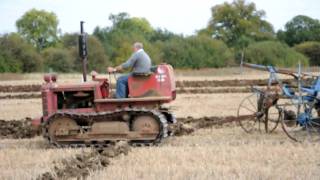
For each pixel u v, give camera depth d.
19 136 21.12
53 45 113.25
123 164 14.38
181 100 33.97
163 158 15.02
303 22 112.19
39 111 30.38
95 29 95.75
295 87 18.69
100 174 13.02
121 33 92.25
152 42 94.31
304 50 95.69
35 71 79.12
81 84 18.16
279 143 17.28
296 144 17.02
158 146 17.22
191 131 20.30
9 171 13.76
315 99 17.98
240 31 108.19
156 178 12.50
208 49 84.81
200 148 16.44
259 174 12.62
